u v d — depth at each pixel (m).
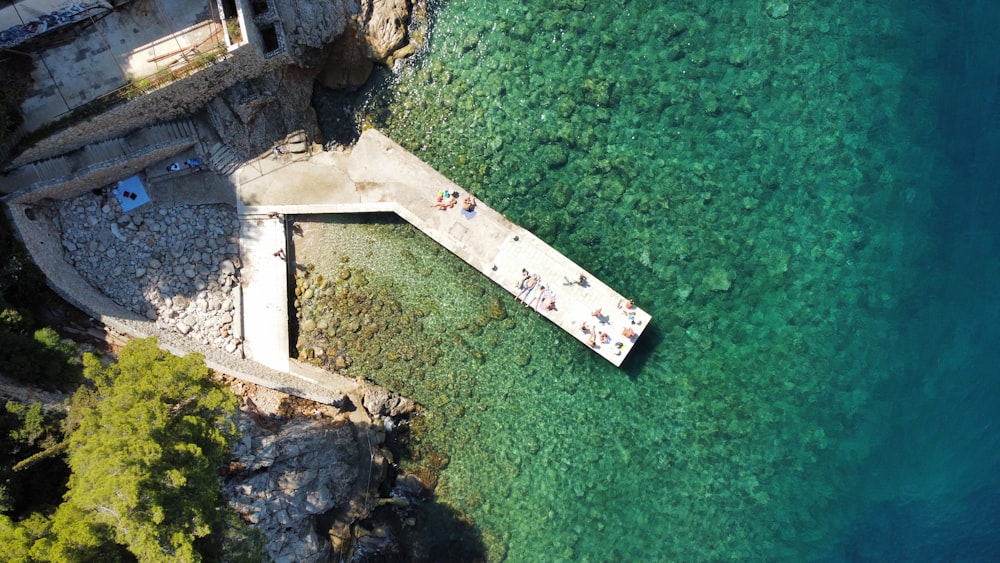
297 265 30.98
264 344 30.47
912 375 30.53
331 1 28.80
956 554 30.62
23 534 20.44
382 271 31.03
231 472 26.45
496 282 30.23
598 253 30.45
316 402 29.94
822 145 30.08
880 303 30.34
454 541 31.27
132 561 21.95
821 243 30.20
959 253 30.27
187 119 29.19
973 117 30.11
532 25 30.48
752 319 30.42
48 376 24.50
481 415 31.33
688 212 30.31
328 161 30.41
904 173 30.09
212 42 26.61
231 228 30.27
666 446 30.89
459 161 30.64
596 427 31.02
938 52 30.00
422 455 31.48
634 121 30.33
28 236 26.62
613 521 31.05
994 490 30.84
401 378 31.33
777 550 30.92
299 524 27.86
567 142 30.45
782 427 30.69
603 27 30.25
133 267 29.44
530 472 31.33
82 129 26.53
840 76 30.02
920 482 30.88
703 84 30.11
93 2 25.61
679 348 30.59
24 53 25.88
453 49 30.61
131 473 20.45
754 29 30.03
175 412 23.03
